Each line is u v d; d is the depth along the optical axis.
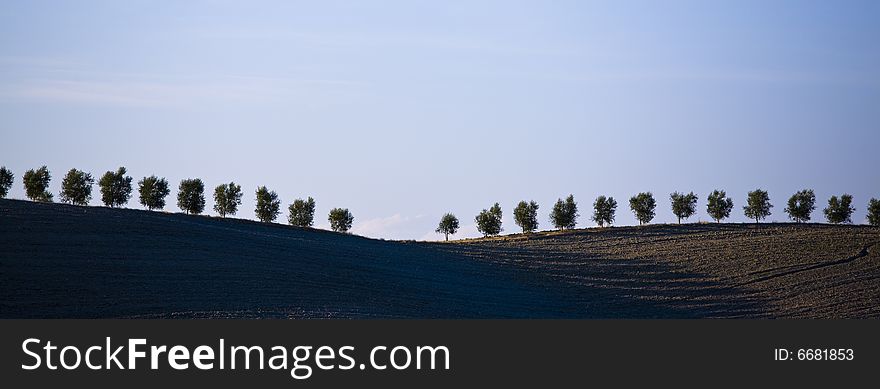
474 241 112.06
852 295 69.69
